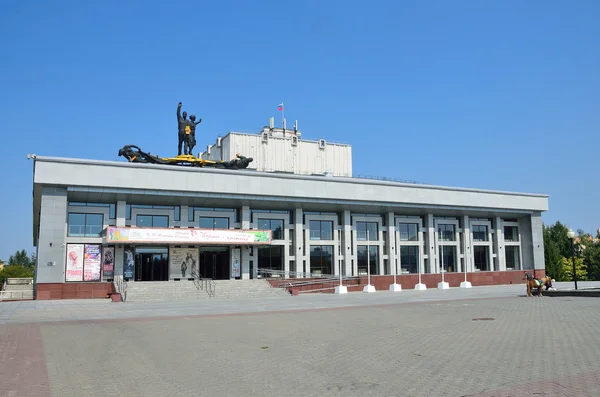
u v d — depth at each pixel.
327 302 33.97
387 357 12.13
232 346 14.40
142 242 43.78
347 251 55.66
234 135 61.22
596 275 100.75
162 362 12.05
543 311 23.23
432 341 14.58
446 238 62.78
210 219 50.53
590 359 11.26
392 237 58.66
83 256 44.25
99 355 13.11
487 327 17.69
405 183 56.91
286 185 50.16
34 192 44.91
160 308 30.28
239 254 50.16
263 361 11.98
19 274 113.38
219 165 53.56
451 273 58.25
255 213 52.22
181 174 45.69
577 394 8.30
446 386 9.09
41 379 10.29
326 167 65.56
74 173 41.88
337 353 12.87
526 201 65.19
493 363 11.06
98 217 46.09
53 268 41.09
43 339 16.33
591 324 17.69
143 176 44.22
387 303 31.67
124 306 32.34
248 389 9.27
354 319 21.66
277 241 52.88
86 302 36.75
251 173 48.66
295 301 35.69
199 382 9.91
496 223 66.50
